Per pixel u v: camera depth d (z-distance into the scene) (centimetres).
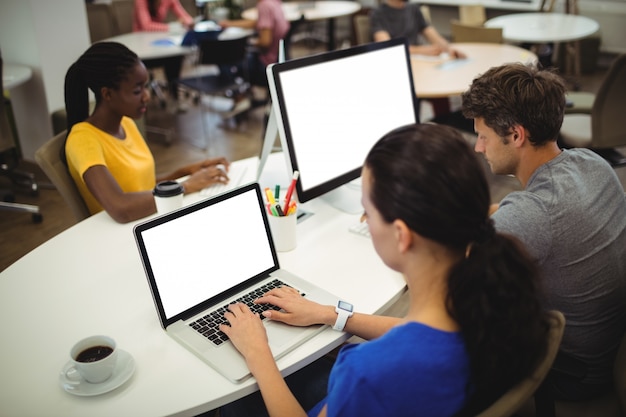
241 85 481
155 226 118
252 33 503
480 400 85
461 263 79
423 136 80
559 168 126
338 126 169
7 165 324
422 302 84
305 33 784
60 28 369
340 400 79
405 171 77
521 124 127
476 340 77
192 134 465
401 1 405
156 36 475
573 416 127
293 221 151
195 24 511
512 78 128
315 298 129
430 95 303
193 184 185
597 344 129
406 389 78
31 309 128
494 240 80
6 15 358
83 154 175
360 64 172
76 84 185
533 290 79
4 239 306
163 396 103
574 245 122
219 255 129
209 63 427
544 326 87
